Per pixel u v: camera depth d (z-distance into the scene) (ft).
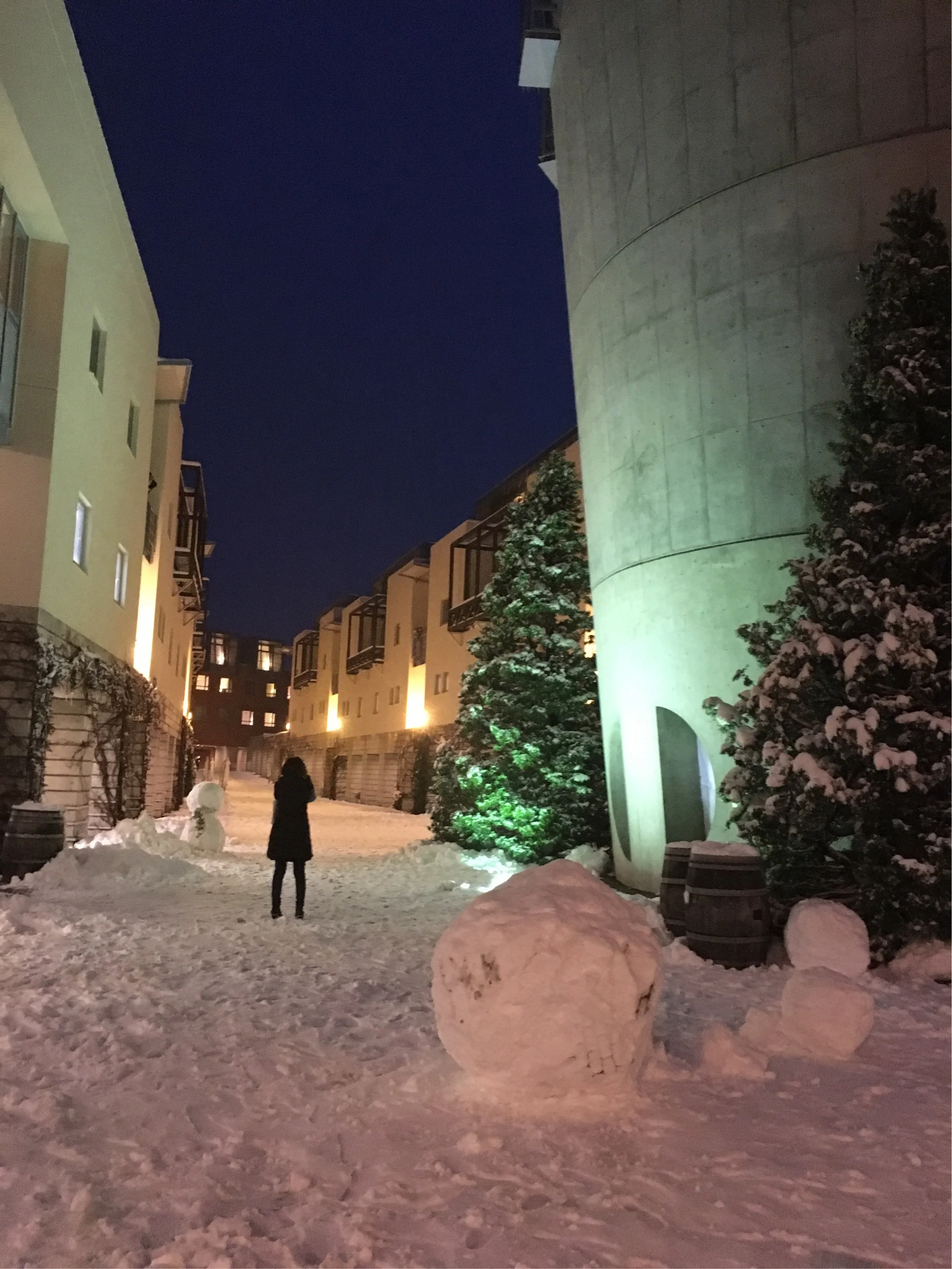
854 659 25.18
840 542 27.27
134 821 49.98
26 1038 16.10
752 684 29.58
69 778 46.37
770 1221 10.24
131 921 28.40
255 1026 17.39
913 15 31.78
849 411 29.09
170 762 92.43
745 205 34.09
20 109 34.78
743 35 34.32
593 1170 11.39
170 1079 14.32
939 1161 11.93
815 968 17.71
